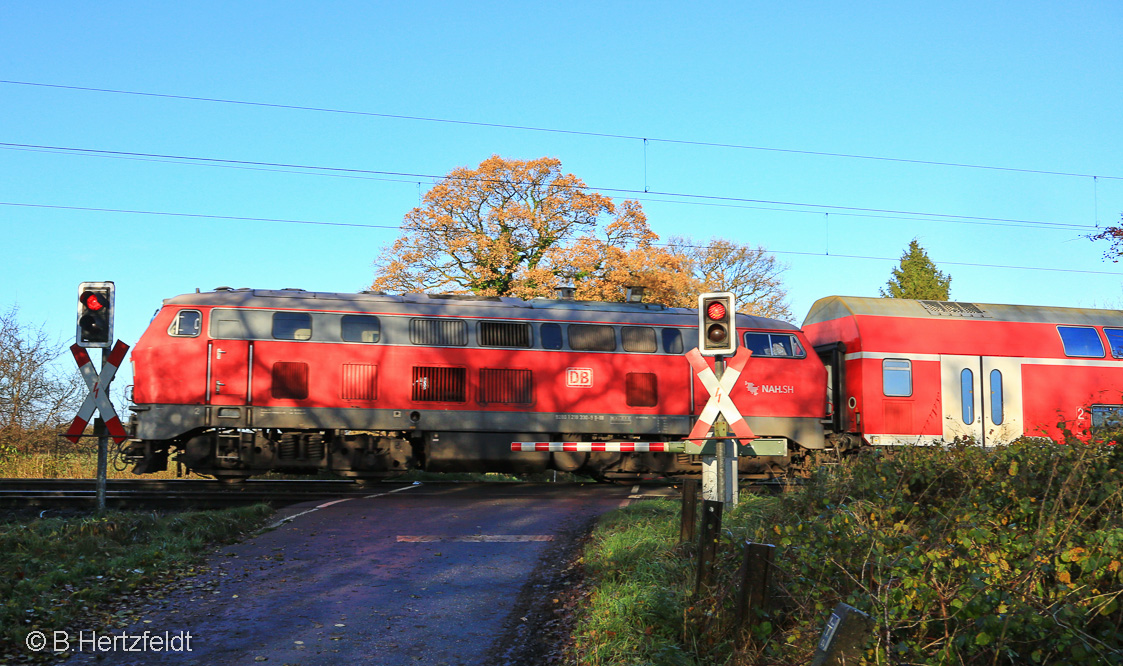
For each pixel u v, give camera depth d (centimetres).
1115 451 815
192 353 1491
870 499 846
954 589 522
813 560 622
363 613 743
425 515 1201
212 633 686
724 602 636
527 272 2956
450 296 1673
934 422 1778
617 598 712
